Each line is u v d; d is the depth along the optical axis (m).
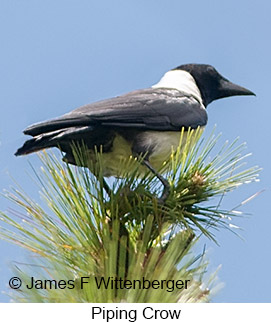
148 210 6.28
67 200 5.79
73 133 8.21
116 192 6.27
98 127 8.63
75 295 4.51
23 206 5.66
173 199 6.43
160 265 4.75
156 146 9.38
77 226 5.61
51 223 5.61
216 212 6.46
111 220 5.93
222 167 6.60
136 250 5.23
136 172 6.59
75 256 5.26
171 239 5.83
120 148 8.96
